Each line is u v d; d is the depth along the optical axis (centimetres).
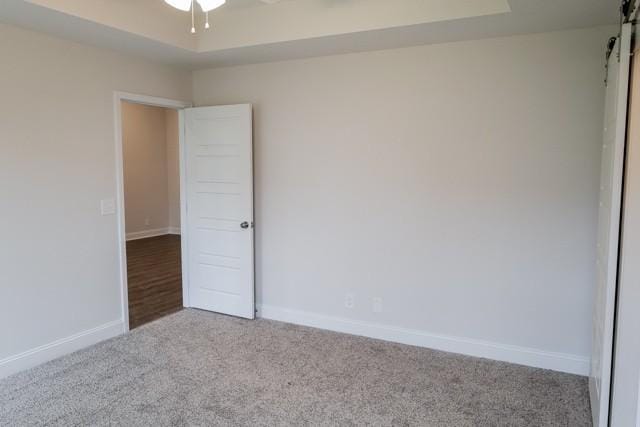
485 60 325
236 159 415
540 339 328
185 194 451
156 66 406
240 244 422
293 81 397
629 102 207
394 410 271
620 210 214
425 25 295
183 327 406
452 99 338
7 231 305
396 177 363
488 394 290
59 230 337
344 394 289
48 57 322
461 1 279
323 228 397
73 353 348
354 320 392
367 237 379
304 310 414
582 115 302
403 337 373
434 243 355
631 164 202
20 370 317
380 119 364
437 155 347
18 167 309
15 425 253
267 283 431
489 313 341
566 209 312
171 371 320
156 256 718
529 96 315
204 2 215
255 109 417
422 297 363
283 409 271
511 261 331
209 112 425
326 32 321
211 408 272
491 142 329
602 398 224
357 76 369
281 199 414
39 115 319
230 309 436
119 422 257
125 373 316
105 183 369
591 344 313
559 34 304
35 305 324
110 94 367
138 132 866
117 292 385
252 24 346
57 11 273
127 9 313
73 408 271
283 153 409
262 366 328
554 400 283
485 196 334
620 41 208
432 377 312
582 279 312
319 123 389
